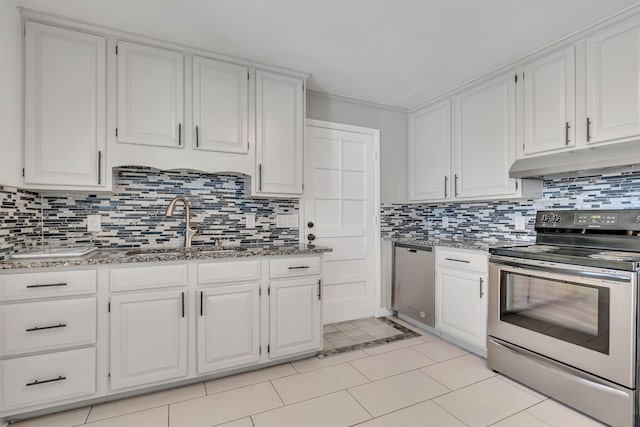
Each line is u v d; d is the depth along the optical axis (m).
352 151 3.31
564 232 2.31
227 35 2.12
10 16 1.75
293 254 2.30
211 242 2.61
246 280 2.15
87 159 1.99
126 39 2.09
